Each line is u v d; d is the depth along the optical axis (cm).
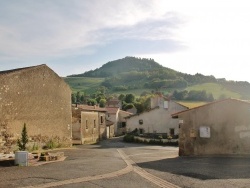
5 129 2383
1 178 1325
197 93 9694
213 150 2169
